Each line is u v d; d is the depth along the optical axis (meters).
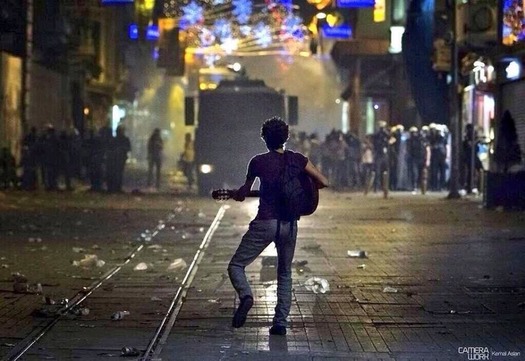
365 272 21.11
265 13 84.00
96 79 83.12
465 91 54.72
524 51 37.59
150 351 13.17
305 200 14.21
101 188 53.75
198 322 15.31
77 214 36.62
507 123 41.84
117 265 22.11
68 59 72.31
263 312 16.19
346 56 70.69
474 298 17.78
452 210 39.84
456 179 47.38
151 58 112.06
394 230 31.03
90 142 53.88
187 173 58.78
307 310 16.45
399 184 56.59
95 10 77.88
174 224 32.78
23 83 60.00
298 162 14.27
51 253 24.23
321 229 31.45
